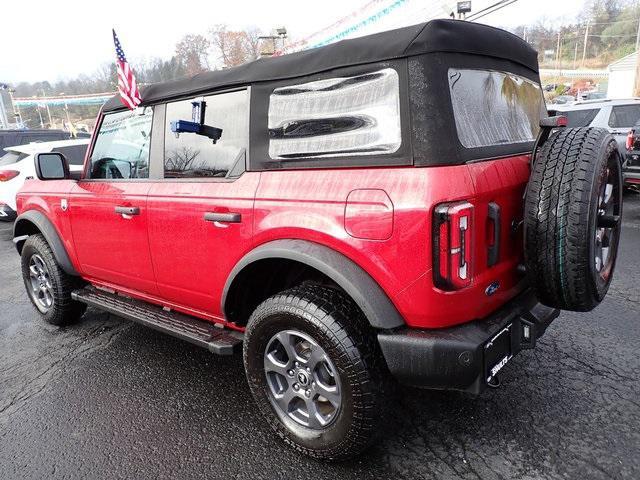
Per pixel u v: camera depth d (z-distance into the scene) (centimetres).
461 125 206
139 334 407
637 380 295
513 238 229
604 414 264
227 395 307
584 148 202
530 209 205
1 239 848
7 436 276
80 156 919
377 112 207
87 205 346
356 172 210
